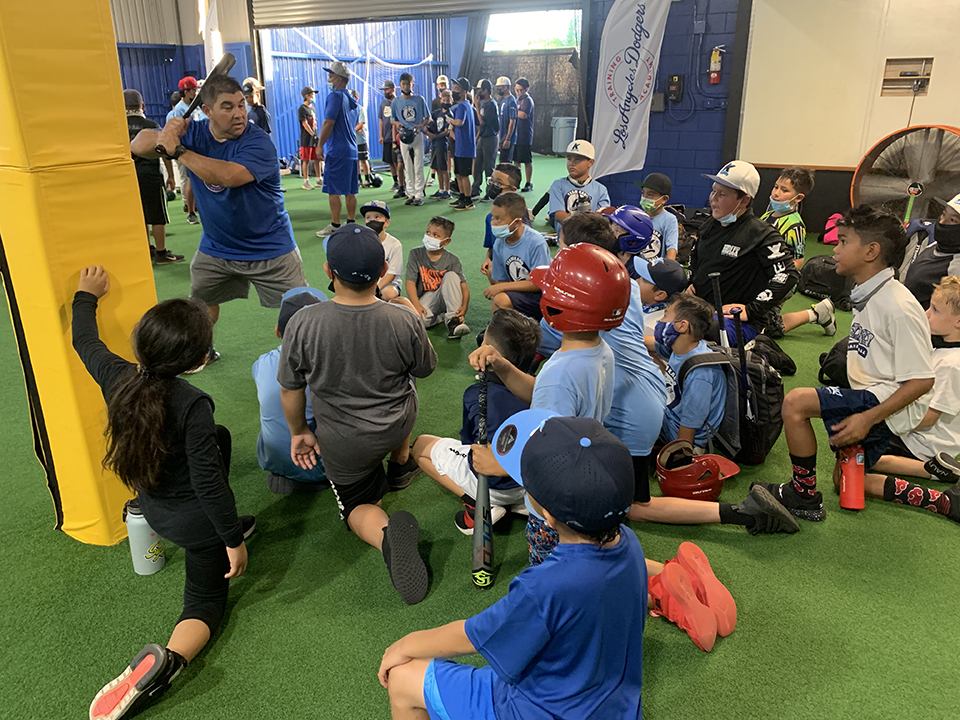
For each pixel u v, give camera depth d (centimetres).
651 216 483
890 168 594
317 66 1419
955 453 303
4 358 462
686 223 709
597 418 214
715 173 821
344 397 245
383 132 1145
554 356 212
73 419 248
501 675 141
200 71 1492
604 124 773
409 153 1005
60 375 243
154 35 1445
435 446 286
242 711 197
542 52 1717
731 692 204
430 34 1667
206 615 217
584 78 844
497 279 466
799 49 754
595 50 832
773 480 321
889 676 209
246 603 239
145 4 1418
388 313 242
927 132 570
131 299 254
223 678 208
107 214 242
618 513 132
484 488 239
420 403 396
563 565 136
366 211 479
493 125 1045
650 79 754
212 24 1406
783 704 200
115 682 191
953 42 701
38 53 215
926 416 294
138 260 254
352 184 802
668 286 311
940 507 288
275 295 404
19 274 236
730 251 378
